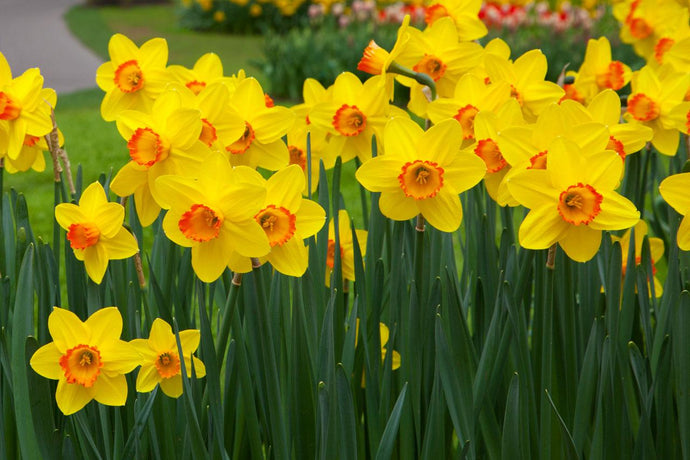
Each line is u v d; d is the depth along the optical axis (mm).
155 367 1527
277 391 1530
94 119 7441
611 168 1430
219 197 1400
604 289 1733
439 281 1591
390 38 8258
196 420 1503
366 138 1625
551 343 1554
